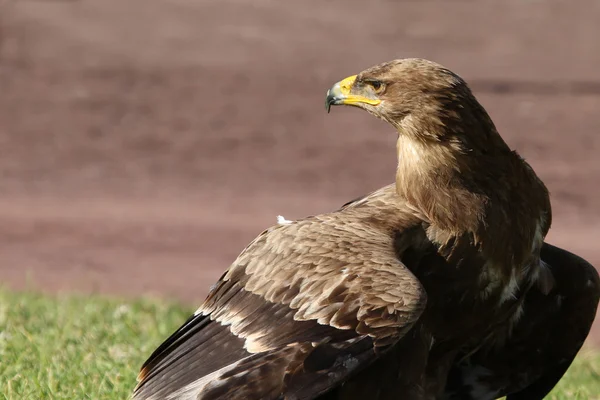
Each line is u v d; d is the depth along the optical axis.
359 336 6.32
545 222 7.36
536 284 7.60
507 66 28.75
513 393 8.27
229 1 33.53
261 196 22.72
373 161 24.47
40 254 18.70
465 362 7.85
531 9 31.83
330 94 7.55
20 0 33.28
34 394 8.55
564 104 26.58
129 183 23.45
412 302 6.39
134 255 18.83
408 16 31.97
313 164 24.38
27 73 29.00
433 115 7.14
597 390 10.13
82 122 26.52
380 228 7.02
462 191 7.08
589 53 29.22
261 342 6.61
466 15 31.73
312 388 6.21
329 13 32.47
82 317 11.54
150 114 26.92
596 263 18.59
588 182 23.02
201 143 25.47
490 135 7.20
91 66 29.44
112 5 33.28
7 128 26.16
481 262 7.08
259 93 27.89
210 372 6.72
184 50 30.42
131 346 10.20
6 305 11.89
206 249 19.34
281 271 6.78
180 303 14.31
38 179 23.59
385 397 6.61
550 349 7.93
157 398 6.84
